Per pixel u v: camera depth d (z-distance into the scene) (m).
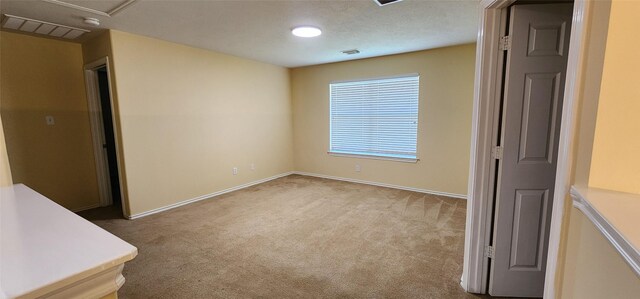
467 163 4.13
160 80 3.62
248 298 1.98
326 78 5.31
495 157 1.87
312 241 2.84
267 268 2.36
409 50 4.23
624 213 0.78
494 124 1.84
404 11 2.63
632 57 0.90
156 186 3.68
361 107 5.03
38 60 3.37
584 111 0.97
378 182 4.98
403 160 4.65
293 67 5.64
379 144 4.93
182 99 3.89
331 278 2.21
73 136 3.70
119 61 3.22
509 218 1.89
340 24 2.97
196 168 4.14
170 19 2.79
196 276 2.24
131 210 3.45
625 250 0.69
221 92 4.40
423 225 3.21
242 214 3.59
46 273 0.66
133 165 3.44
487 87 1.82
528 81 1.75
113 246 0.80
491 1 1.69
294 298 1.98
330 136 5.46
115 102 3.28
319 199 4.20
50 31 3.14
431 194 4.41
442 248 2.67
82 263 0.70
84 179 3.83
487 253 1.97
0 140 1.48
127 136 3.36
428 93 4.30
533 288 1.93
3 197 1.29
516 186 1.85
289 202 4.06
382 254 2.57
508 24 1.75
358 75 4.91
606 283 0.81
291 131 5.89
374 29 3.14
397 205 3.90
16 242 0.82
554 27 1.69
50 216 1.05
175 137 3.85
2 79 3.14
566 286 1.05
